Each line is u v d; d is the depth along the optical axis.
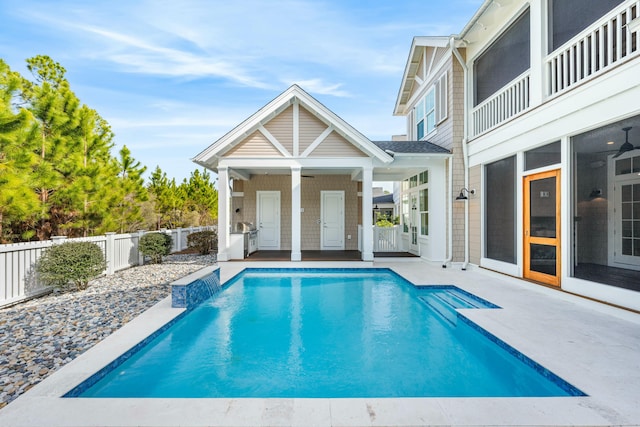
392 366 3.75
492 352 3.99
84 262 6.52
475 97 8.98
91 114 11.14
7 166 7.44
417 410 2.52
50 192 9.78
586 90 5.04
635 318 4.35
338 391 3.21
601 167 5.92
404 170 11.18
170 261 11.16
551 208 5.97
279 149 9.73
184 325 5.12
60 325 4.63
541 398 2.68
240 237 10.11
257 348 4.27
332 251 12.53
